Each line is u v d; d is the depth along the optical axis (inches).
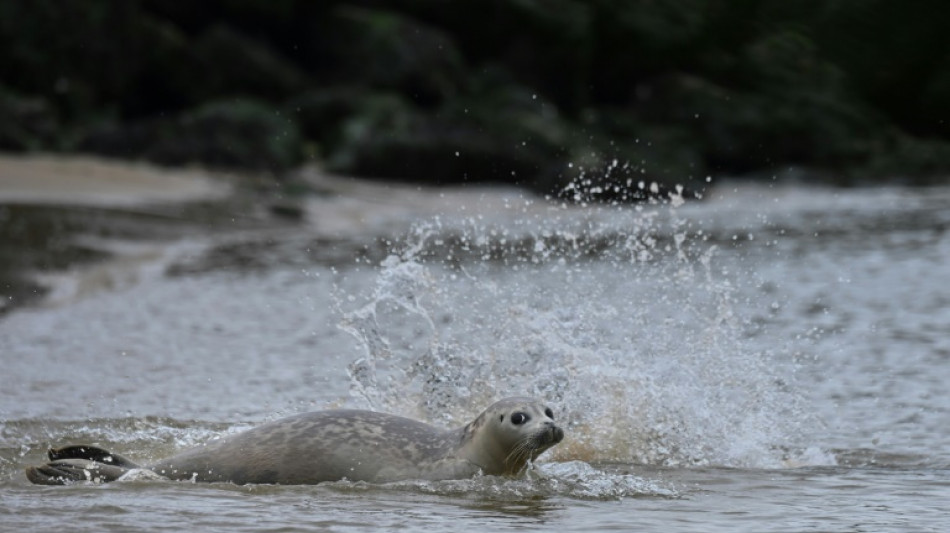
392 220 3316.9
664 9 5349.4
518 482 860.0
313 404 1202.0
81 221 2659.9
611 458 993.5
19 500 767.1
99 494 788.0
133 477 842.8
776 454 1015.6
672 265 2313.0
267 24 4881.9
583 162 4089.6
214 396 1239.5
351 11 4928.6
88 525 705.0
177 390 1269.7
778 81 5039.4
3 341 1571.1
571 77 5177.2
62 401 1196.5
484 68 5039.4
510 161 4200.3
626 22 5290.4
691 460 992.2
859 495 850.1
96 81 4384.8
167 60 4537.4
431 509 771.4
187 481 840.3
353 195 3762.3
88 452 872.9
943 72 4055.1
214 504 768.3
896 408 1194.6
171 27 4739.2
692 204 3919.8
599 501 813.2
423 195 3895.2
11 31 4224.9
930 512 788.6
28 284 2034.9
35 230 2482.8
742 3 5191.9
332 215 3380.9
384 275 1322.6
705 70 5251.0
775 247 2659.9
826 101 4945.9
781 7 4948.3
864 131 4913.9
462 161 4160.9
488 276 2146.9
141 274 2250.2
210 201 3255.4
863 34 4202.8
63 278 2132.1
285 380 1337.4
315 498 796.0
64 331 1664.6
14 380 1309.1
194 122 4037.9
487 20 5137.8
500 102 4714.6
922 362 1432.1
